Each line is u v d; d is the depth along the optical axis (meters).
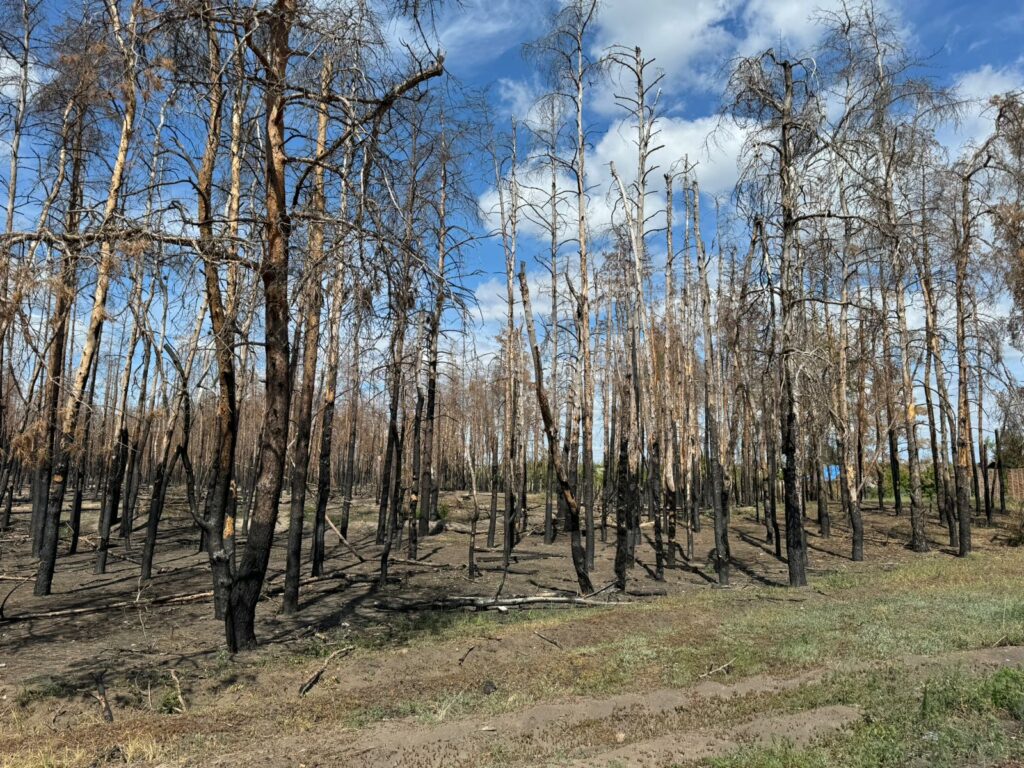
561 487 15.73
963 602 12.23
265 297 10.09
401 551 22.52
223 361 10.16
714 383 28.09
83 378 14.40
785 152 15.77
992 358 21.06
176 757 6.45
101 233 8.39
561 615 12.99
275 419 10.49
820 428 22.67
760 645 9.97
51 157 13.73
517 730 6.95
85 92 11.46
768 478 23.80
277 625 12.56
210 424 28.42
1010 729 5.86
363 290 9.27
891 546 24.38
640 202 16.88
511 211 18.20
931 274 21.75
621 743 6.46
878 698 6.98
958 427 21.38
